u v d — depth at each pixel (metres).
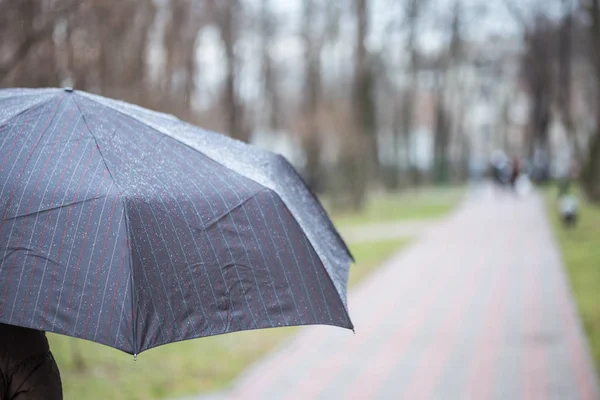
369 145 36.12
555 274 16.27
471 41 52.38
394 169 53.62
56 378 2.75
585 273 16.03
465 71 62.53
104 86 8.98
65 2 7.82
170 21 10.83
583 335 10.77
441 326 11.74
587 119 43.75
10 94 2.89
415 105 60.06
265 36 35.75
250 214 2.76
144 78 9.74
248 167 3.04
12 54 7.65
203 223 2.64
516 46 49.44
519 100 67.31
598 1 30.67
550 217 29.89
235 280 2.64
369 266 18.91
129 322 2.34
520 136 79.75
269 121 38.31
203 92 12.95
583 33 35.62
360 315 12.88
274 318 2.67
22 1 7.51
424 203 43.06
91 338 2.33
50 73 7.99
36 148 2.61
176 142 2.87
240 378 9.09
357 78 35.53
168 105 10.57
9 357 2.68
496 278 16.19
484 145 80.44
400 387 8.58
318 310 2.75
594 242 20.91
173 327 2.46
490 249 21.12
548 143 51.72
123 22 9.01
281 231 2.79
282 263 2.75
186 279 2.54
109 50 8.90
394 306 13.58
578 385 8.47
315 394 8.38
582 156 36.38
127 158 2.67
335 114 35.62
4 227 2.44
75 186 2.52
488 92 66.44
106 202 2.48
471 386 8.54
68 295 2.37
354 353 10.23
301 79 40.03
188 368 9.41
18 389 2.69
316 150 36.75
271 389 8.61
